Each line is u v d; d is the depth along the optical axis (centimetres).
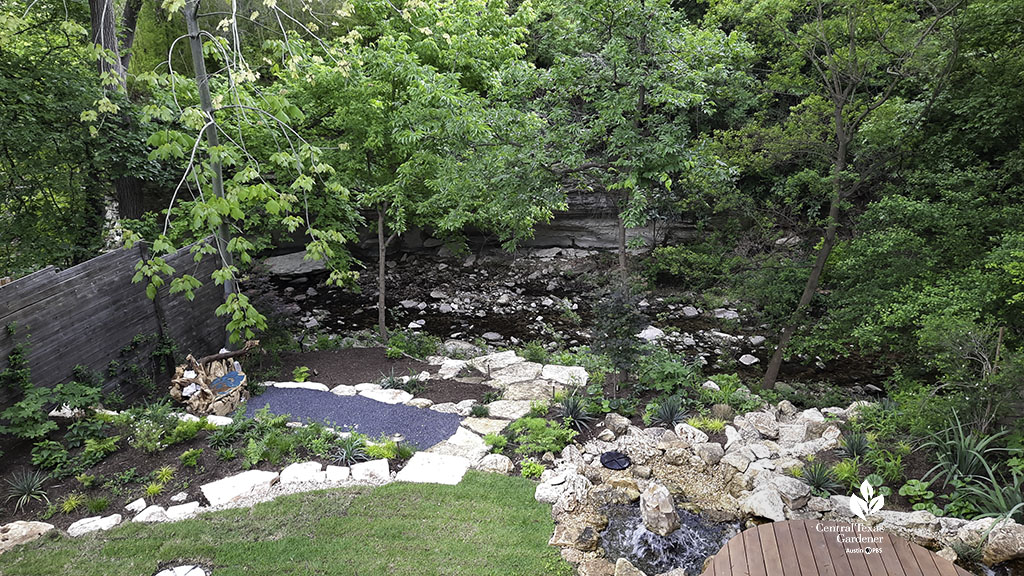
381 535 521
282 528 526
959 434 616
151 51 1623
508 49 1186
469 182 955
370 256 2097
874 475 602
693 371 938
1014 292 807
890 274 999
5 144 1101
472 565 486
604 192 1878
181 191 1703
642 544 545
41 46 1259
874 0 970
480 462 661
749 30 1116
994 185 1016
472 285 1891
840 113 1066
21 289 648
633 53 766
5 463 616
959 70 1043
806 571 358
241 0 1544
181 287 660
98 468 613
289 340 1101
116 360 773
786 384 1171
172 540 504
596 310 869
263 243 1241
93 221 1311
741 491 625
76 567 468
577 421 748
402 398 844
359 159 1134
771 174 1614
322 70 1011
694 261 1391
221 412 761
